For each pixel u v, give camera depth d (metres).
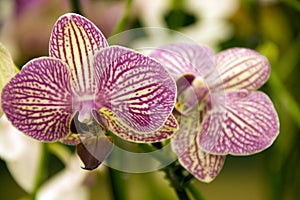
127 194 0.52
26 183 0.56
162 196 0.61
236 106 0.44
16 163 0.55
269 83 0.56
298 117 0.56
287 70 0.61
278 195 0.59
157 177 0.61
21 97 0.38
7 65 0.41
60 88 0.39
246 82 0.44
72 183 0.58
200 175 0.43
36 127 0.39
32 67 0.38
